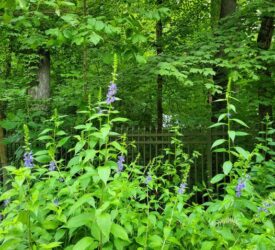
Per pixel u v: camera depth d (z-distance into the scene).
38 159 2.84
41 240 2.46
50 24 5.74
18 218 2.33
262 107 7.43
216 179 2.75
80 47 7.43
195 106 9.84
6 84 7.75
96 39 4.12
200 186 6.14
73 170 2.60
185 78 6.05
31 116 5.86
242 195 2.79
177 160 4.85
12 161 6.15
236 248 2.47
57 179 2.94
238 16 6.89
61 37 4.30
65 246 2.66
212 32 6.91
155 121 10.41
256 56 6.36
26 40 5.39
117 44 4.84
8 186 4.55
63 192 2.64
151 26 9.29
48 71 8.26
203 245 2.57
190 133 6.54
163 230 2.75
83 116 6.25
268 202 2.68
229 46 6.34
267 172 4.11
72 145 5.86
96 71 7.95
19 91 6.45
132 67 7.02
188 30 8.77
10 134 6.77
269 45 7.45
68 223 2.39
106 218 2.25
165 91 9.23
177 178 4.38
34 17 4.42
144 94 8.77
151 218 2.72
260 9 6.46
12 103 6.79
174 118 8.96
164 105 10.56
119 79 7.14
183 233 2.80
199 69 5.84
